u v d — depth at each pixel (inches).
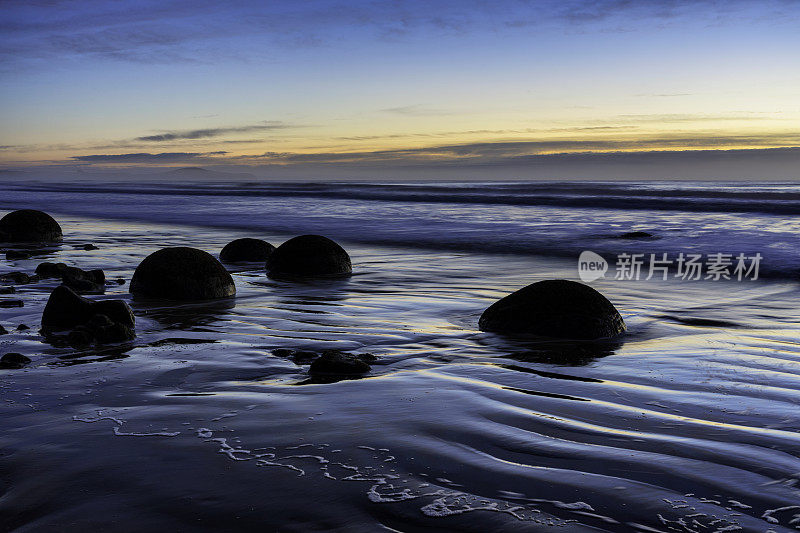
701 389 227.3
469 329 333.1
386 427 187.5
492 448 172.4
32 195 2596.0
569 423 191.3
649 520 134.7
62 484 151.7
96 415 198.7
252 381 236.5
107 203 1855.3
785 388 228.5
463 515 137.1
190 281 423.5
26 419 195.3
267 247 637.9
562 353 282.0
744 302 417.7
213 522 134.3
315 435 181.3
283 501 143.1
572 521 134.4
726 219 1122.0
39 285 466.3
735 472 156.6
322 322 349.4
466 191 2645.2
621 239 826.2
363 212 1384.1
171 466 160.9
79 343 294.0
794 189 2689.5
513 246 760.3
